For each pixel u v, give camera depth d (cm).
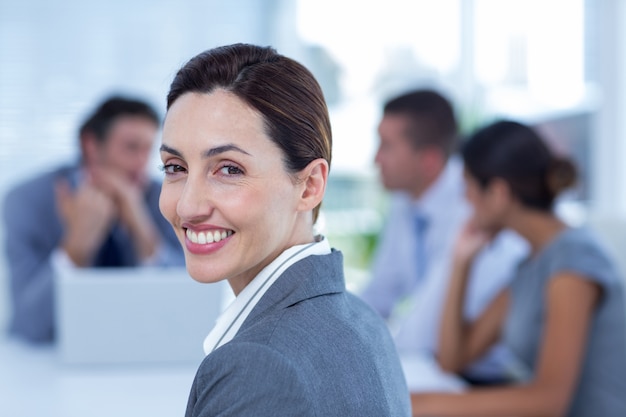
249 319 73
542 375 158
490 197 174
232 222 72
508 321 184
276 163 73
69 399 160
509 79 363
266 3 354
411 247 248
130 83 345
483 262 219
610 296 165
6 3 331
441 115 232
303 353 66
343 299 78
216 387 64
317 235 84
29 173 336
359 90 365
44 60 336
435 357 212
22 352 204
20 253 231
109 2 341
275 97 72
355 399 67
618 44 342
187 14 347
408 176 235
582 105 352
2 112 333
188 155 72
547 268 169
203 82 72
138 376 179
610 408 166
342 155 366
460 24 369
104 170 226
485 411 155
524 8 359
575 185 174
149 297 186
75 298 183
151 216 249
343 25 362
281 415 62
